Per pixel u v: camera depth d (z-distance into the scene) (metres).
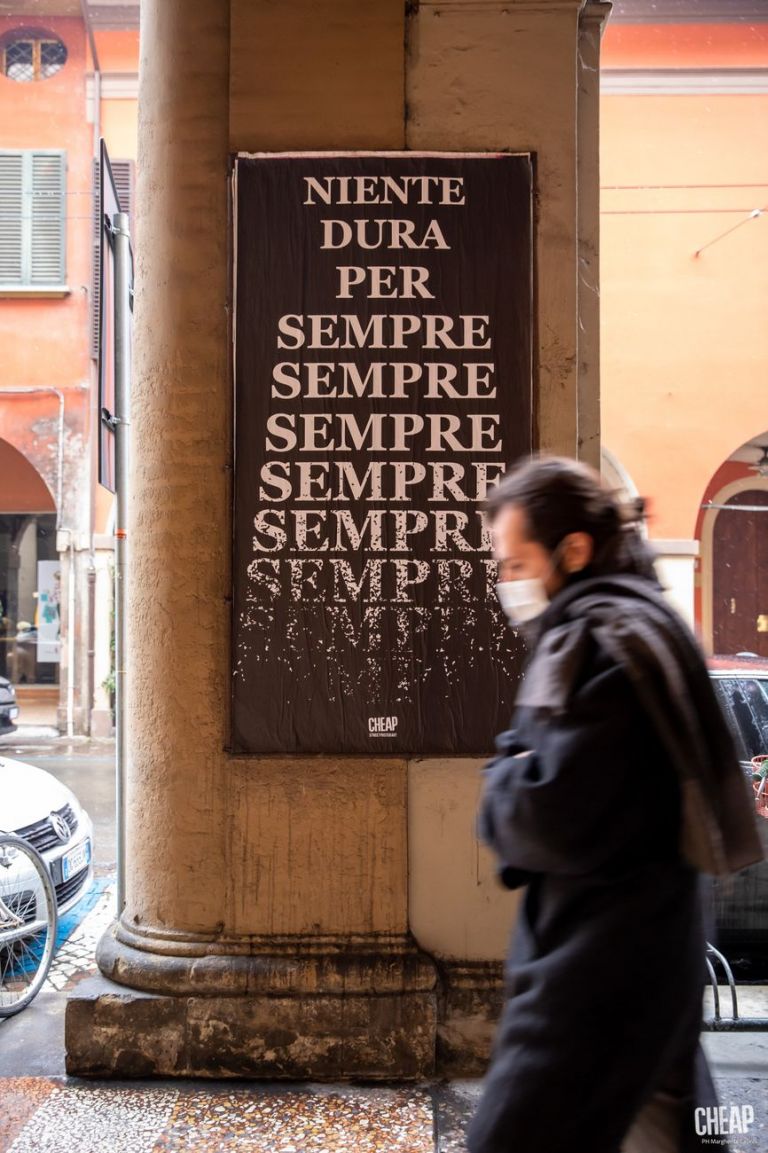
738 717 4.44
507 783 1.57
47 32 13.34
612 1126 1.48
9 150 13.26
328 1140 2.80
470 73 3.46
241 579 3.35
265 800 3.33
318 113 3.45
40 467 13.04
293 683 3.33
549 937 1.58
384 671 3.34
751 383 13.12
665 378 13.13
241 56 3.45
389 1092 3.09
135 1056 3.19
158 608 3.41
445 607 3.35
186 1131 2.85
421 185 3.40
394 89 3.45
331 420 3.38
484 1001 3.23
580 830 1.49
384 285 3.39
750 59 13.12
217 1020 3.17
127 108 13.35
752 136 13.16
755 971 4.21
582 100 3.59
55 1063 3.40
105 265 4.21
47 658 15.36
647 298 13.19
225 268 3.44
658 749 1.55
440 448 3.37
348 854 3.32
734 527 14.94
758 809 3.79
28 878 4.14
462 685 3.34
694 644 1.62
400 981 3.20
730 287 13.16
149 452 3.47
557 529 1.72
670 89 13.16
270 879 3.32
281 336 3.39
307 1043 3.16
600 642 1.54
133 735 3.49
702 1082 1.65
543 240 3.44
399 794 3.33
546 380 3.41
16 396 13.10
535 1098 1.49
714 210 13.14
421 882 3.33
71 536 12.88
